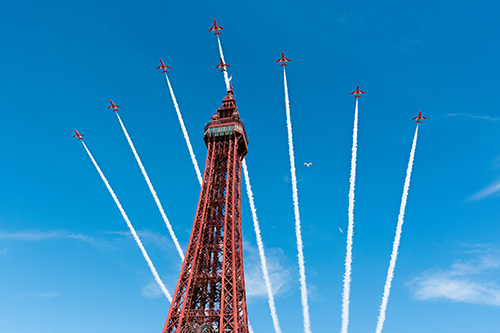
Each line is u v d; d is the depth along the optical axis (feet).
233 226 420.77
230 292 379.96
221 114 524.52
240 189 469.16
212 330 358.02
